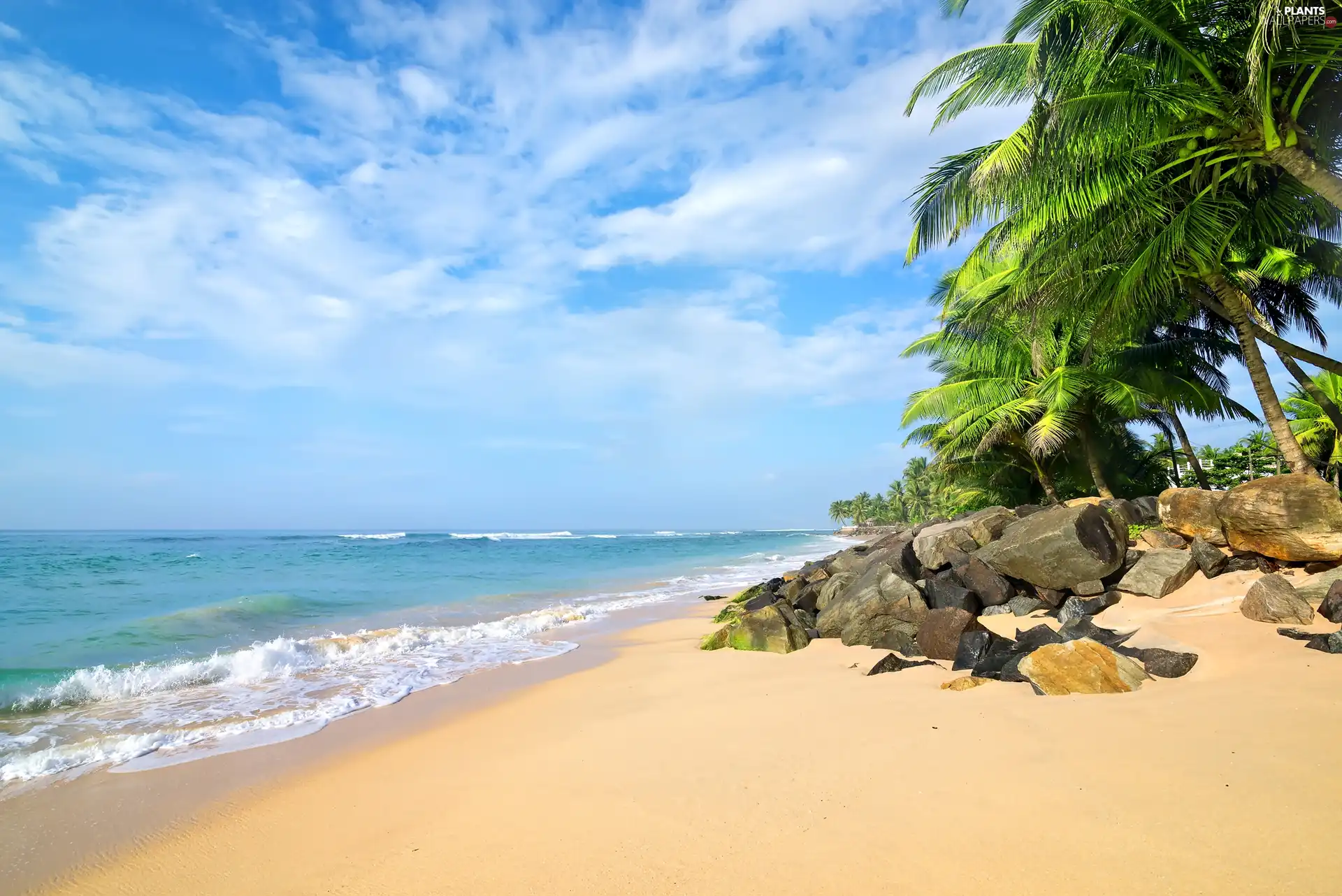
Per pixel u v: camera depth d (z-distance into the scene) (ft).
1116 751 14.99
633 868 12.20
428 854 13.93
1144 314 50.75
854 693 24.27
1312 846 10.24
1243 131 32.45
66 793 19.45
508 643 44.91
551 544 261.44
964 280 51.65
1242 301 41.81
